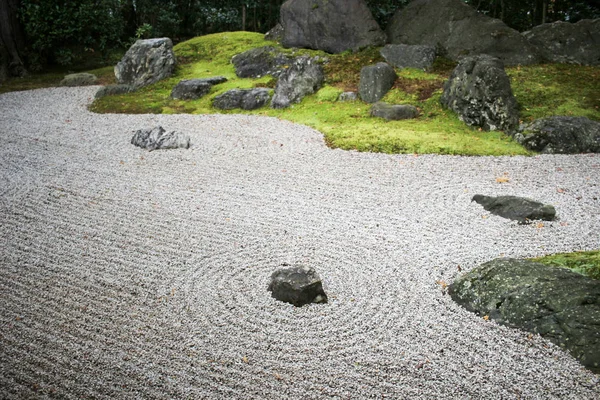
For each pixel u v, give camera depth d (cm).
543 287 455
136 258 573
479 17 1382
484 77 1063
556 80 1212
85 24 1697
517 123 1038
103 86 1554
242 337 439
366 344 429
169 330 446
